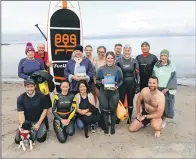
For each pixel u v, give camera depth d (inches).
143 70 228.5
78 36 265.9
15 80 541.6
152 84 202.2
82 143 197.8
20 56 1138.7
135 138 207.2
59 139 197.8
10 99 349.4
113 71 213.6
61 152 182.9
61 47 260.2
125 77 223.9
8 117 264.8
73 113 202.1
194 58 826.8
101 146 192.4
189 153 181.2
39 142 199.9
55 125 203.0
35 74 207.0
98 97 218.4
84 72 217.6
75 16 263.9
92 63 241.8
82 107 210.8
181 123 243.8
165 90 216.2
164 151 184.4
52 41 257.4
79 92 216.7
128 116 237.5
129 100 232.7
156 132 210.5
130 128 219.1
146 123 219.5
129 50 220.5
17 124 242.8
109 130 222.4
